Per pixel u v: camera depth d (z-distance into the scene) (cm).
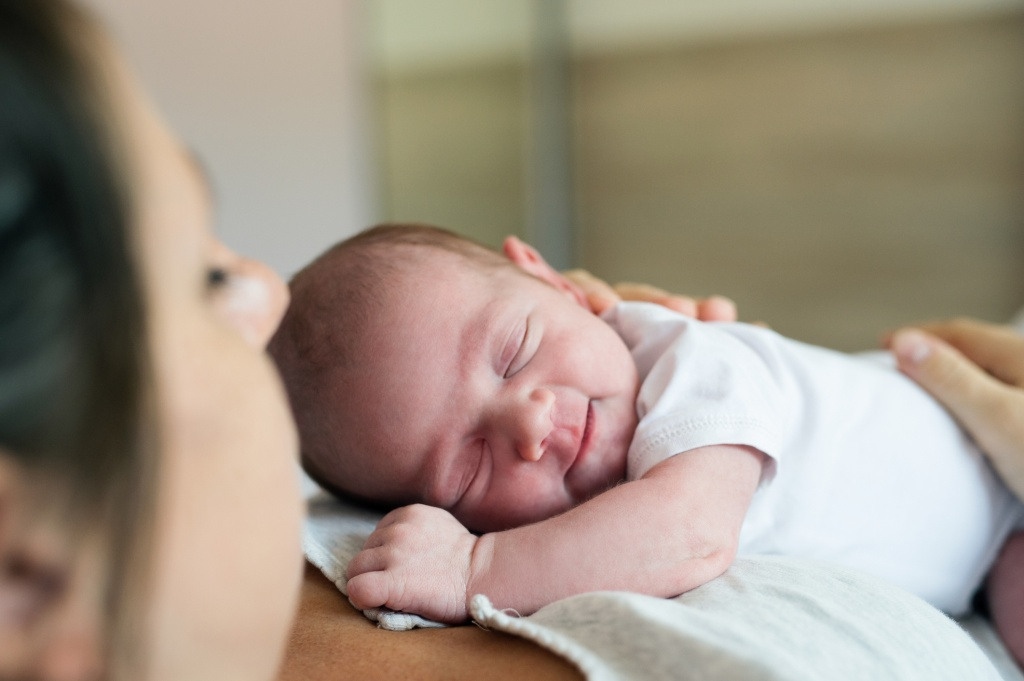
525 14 409
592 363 99
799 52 363
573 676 51
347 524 93
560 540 75
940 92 339
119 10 305
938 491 107
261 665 40
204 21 332
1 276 27
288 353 104
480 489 96
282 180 361
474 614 61
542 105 412
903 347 118
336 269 107
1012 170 333
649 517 77
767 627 56
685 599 66
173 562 33
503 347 97
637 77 399
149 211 31
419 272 102
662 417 92
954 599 108
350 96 384
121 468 29
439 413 96
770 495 99
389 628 66
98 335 28
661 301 128
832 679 51
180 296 34
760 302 390
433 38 401
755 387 97
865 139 357
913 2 338
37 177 28
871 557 101
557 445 95
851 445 105
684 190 397
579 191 421
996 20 326
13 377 27
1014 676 94
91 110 29
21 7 29
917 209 352
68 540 30
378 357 98
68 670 31
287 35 360
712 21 379
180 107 325
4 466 28
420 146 404
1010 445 108
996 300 344
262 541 37
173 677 34
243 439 37
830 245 371
